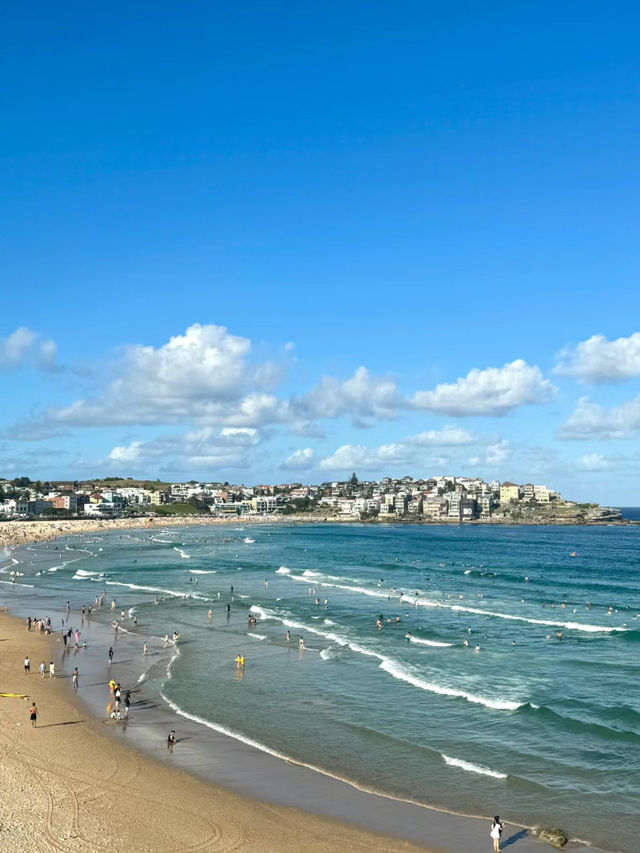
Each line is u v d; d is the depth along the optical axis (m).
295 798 34.75
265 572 139.62
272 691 53.97
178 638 73.19
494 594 110.62
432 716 47.94
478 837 31.03
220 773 37.69
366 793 35.50
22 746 40.72
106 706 49.75
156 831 30.61
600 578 136.25
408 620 85.00
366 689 54.56
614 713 48.22
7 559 170.50
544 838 30.77
